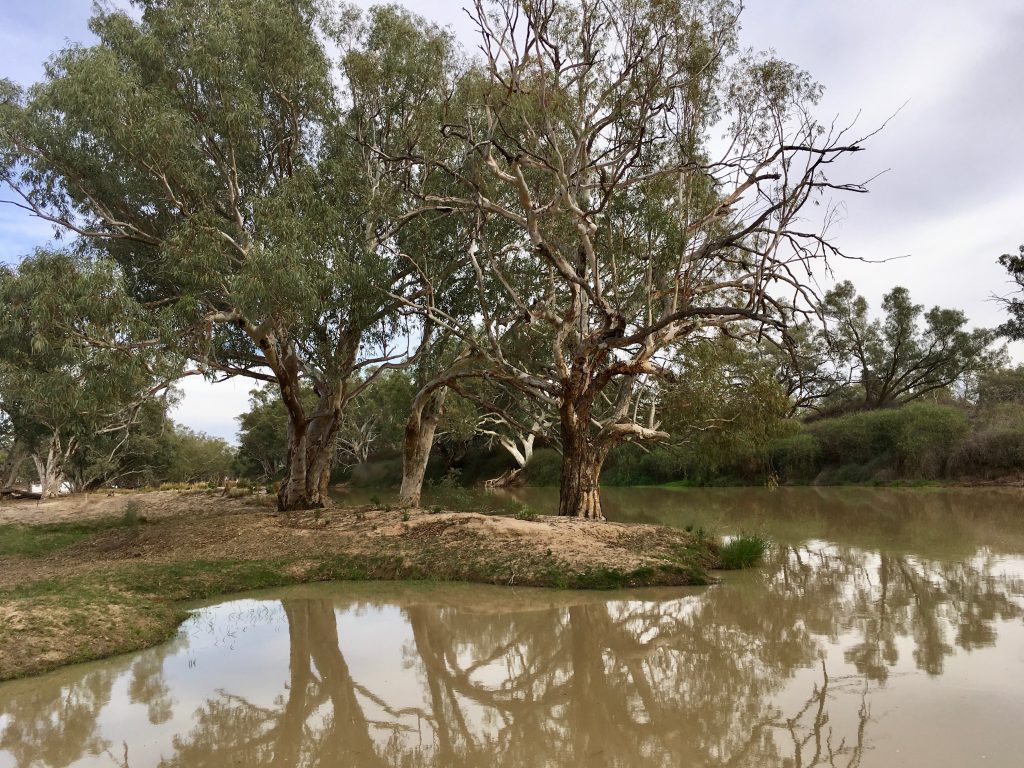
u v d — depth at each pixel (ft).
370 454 221.87
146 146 55.36
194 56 58.34
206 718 22.88
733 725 20.62
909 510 80.48
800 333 151.64
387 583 44.88
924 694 22.04
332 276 57.41
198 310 59.31
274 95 65.77
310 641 32.17
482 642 31.22
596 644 30.19
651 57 55.31
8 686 26.43
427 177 70.03
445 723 22.03
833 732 19.57
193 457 255.09
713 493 123.75
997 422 119.03
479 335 75.10
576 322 61.46
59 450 147.95
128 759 19.70
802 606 34.86
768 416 72.02
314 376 76.02
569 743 20.01
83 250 67.77
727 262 64.90
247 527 57.72
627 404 66.74
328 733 21.44
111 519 83.71
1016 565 43.80
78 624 31.78
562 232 64.49
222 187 66.90
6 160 59.26
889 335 154.51
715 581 41.96
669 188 60.03
